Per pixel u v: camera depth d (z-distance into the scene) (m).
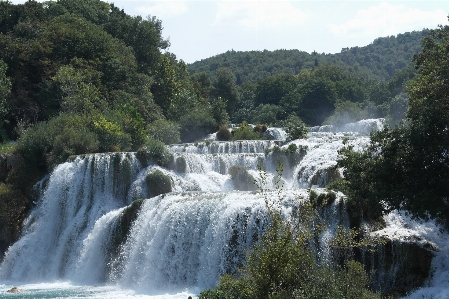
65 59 73.12
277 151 47.81
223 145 55.12
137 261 37.12
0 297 33.56
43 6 92.75
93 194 46.56
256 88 147.38
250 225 32.31
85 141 51.59
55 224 46.56
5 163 51.72
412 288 27.73
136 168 47.34
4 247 46.09
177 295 31.62
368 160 31.08
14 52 71.69
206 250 33.66
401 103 74.75
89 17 93.88
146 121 71.81
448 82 31.03
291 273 22.22
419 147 28.89
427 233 30.83
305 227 24.33
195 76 118.00
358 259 29.27
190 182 46.22
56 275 43.16
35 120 67.75
